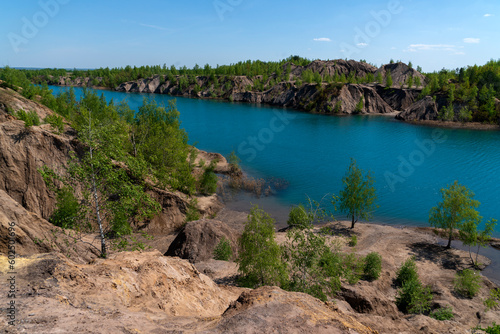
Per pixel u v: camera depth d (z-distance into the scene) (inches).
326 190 2603.3
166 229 1793.8
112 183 774.5
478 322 1005.2
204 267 1226.6
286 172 3085.6
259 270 984.9
